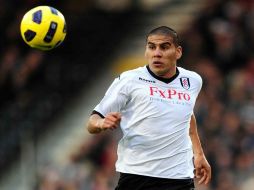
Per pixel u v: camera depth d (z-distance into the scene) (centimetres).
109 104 2588
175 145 2616
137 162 2617
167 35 2597
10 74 6269
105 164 5525
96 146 5622
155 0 7231
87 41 6869
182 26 6850
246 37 6481
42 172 5466
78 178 5416
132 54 6762
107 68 6675
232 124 5678
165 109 2600
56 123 6219
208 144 5475
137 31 6956
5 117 6109
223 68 6272
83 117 6272
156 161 2609
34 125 5988
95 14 7106
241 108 5841
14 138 5791
